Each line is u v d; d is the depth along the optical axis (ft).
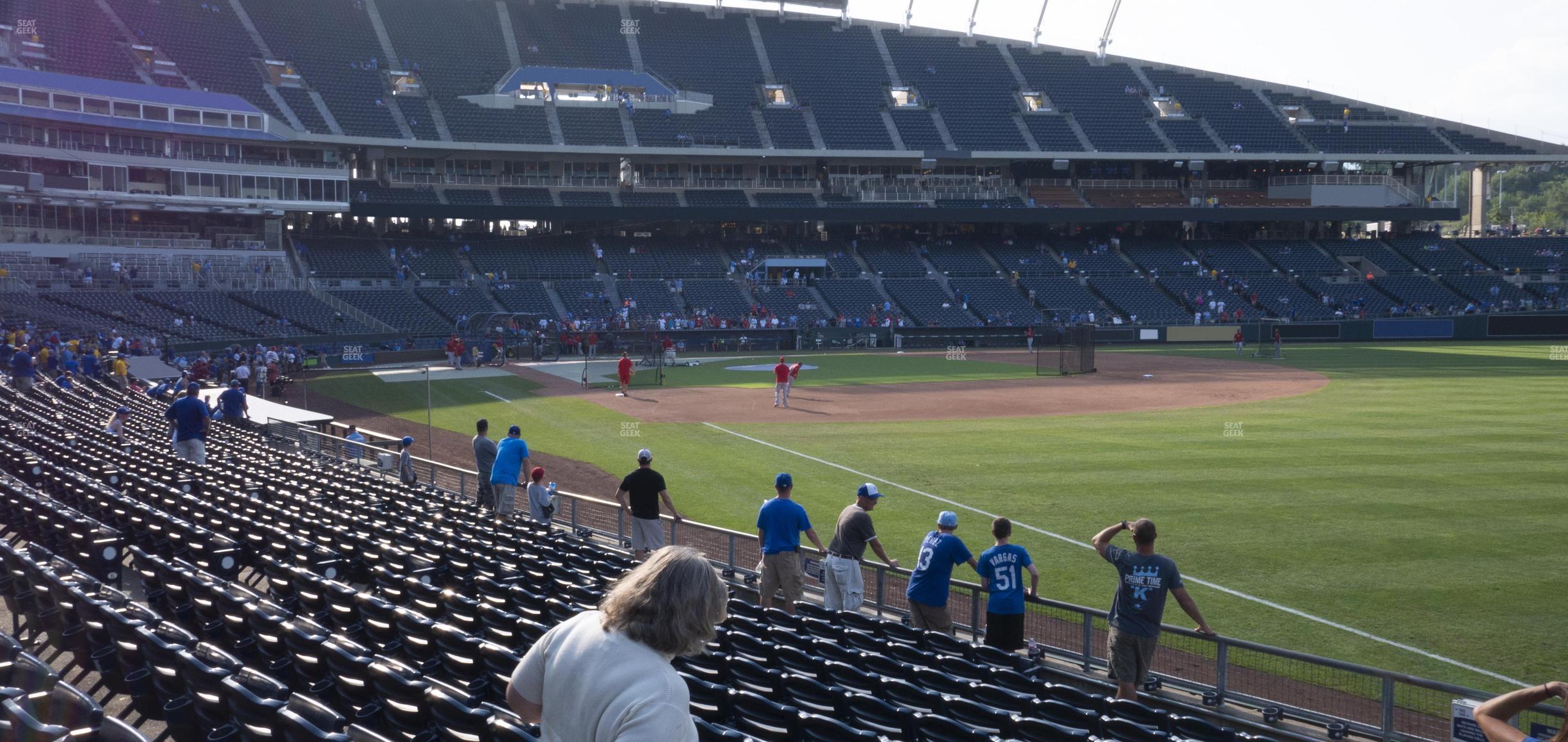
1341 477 79.00
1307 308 242.78
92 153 176.55
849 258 254.47
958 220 251.80
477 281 226.17
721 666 26.68
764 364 191.31
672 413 123.03
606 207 236.02
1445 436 97.71
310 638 23.24
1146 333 235.40
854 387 150.51
